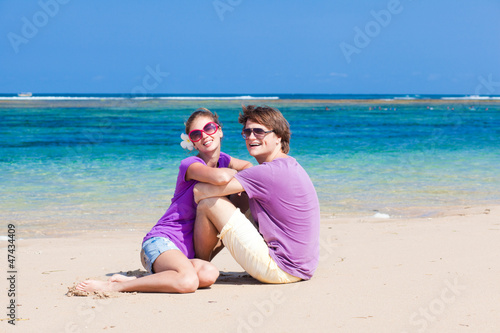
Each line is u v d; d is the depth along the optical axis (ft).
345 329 8.29
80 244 17.80
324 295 10.36
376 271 12.46
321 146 56.49
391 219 21.74
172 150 52.08
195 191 11.57
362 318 8.81
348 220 21.56
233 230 11.37
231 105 167.63
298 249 11.54
